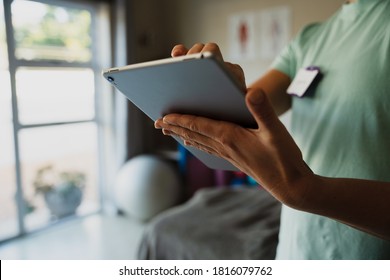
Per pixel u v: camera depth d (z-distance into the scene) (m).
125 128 3.04
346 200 0.46
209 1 3.11
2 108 2.56
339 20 0.72
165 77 0.45
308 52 0.77
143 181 2.88
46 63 2.73
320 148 0.65
